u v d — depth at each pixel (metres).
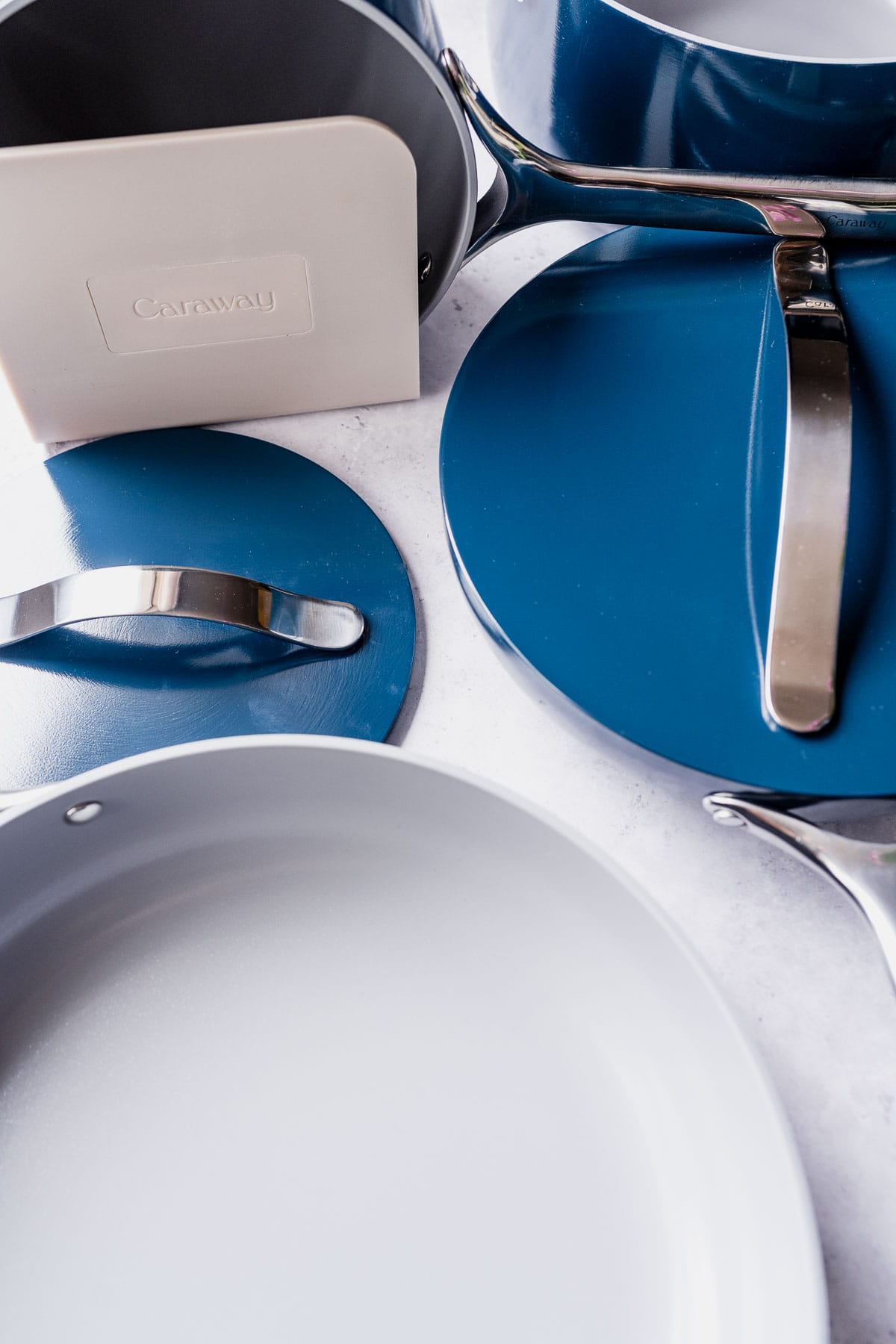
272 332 0.40
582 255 0.44
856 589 0.35
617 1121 0.30
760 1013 0.34
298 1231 0.29
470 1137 0.30
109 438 0.43
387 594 0.40
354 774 0.30
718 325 0.42
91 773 0.28
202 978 0.32
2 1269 0.28
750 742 0.33
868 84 0.38
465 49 0.54
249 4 0.37
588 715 0.33
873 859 0.32
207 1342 0.28
